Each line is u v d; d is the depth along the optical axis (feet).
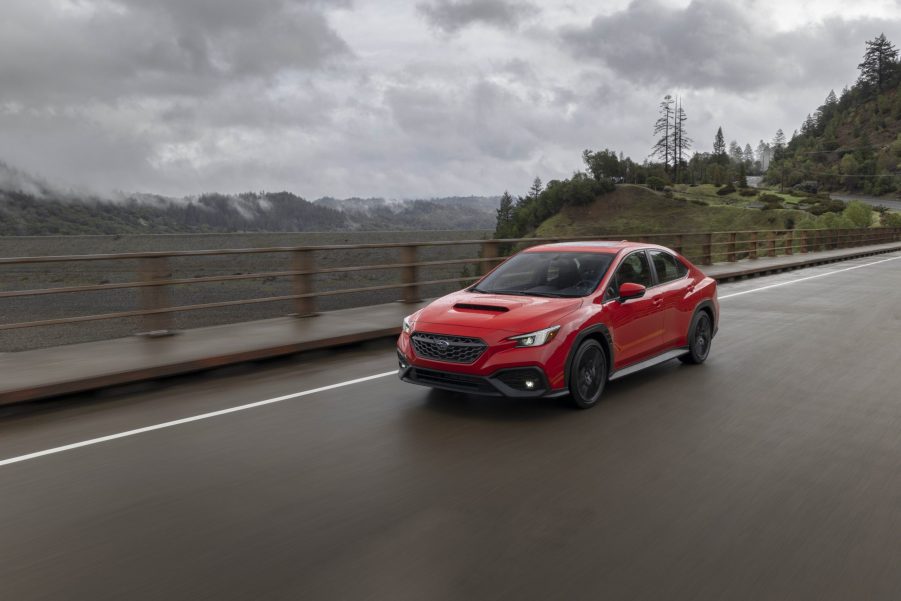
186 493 13.51
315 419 18.79
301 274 34.30
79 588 9.87
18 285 228.43
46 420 18.90
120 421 18.72
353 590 9.77
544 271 22.47
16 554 10.96
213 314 180.24
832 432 17.66
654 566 10.49
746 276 71.46
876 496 13.39
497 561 10.64
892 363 26.35
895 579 10.12
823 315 40.40
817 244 121.70
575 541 11.34
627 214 641.81
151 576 10.21
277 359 26.99
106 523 12.12
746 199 612.70
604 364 20.66
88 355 24.85
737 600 9.52
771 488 13.78
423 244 39.50
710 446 16.47
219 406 20.22
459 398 20.97
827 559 10.75
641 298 22.52
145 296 28.37
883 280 66.54
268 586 9.89
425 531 11.74
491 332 18.71
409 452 16.01
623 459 15.53
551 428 17.92
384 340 31.53
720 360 26.96
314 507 12.79
